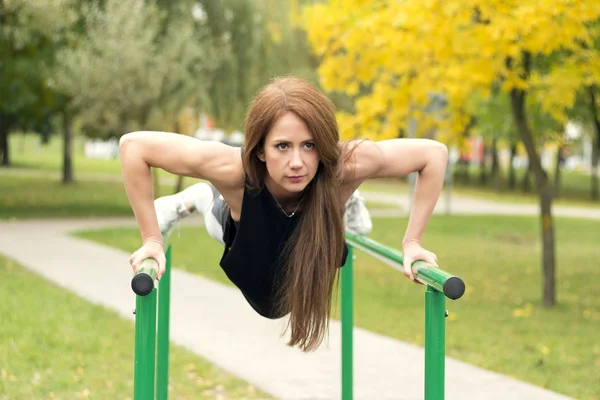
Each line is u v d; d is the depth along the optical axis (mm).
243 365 7078
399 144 3305
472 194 41594
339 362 7266
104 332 8023
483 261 15734
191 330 8383
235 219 3340
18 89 22375
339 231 3127
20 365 6707
